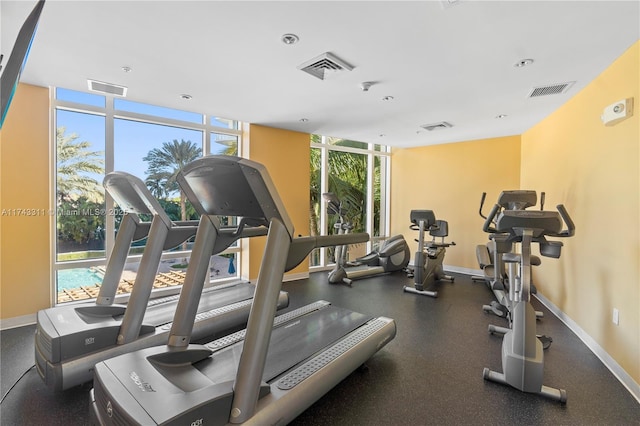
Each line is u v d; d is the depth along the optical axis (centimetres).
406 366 254
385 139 589
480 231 583
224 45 242
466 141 596
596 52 246
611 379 238
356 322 279
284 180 520
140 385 149
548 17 201
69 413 192
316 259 611
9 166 317
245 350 154
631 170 233
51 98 352
